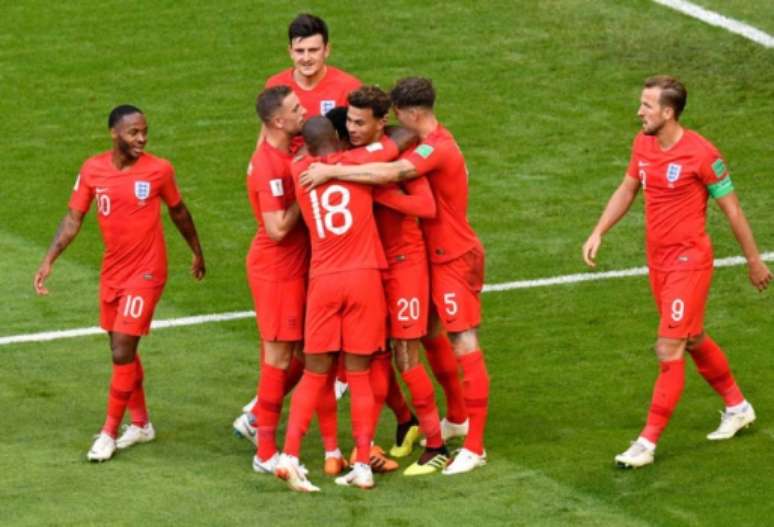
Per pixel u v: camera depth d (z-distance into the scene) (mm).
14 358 38125
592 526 28000
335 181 29578
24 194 48938
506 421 33344
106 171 31906
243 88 55500
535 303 40281
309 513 28938
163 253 32406
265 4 61594
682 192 30359
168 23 60438
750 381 34750
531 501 29156
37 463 31734
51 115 54281
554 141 50938
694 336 30859
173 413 34625
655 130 30312
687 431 32344
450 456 31547
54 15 61531
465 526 28188
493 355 37219
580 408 33906
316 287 29844
